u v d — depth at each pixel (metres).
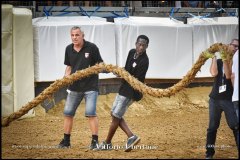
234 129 9.07
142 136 12.96
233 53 9.16
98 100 17.47
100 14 18.83
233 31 19.02
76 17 17.72
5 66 15.77
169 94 9.84
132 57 10.34
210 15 20.30
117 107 10.22
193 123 15.62
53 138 12.79
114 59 17.41
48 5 19.44
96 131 10.46
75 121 15.91
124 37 17.50
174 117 16.91
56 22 17.14
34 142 11.99
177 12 19.73
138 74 10.30
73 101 10.54
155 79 18.23
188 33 18.30
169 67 18.06
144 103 17.77
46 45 16.84
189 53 18.33
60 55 16.94
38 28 16.73
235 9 20.45
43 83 17.23
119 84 17.94
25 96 16.17
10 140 12.33
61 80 10.30
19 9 16.16
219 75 9.13
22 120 15.94
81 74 10.19
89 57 10.44
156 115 17.17
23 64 16.08
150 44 17.77
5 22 15.67
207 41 18.67
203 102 18.33
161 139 12.40
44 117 16.39
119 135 13.16
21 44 15.99
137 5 19.66
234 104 8.88
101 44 17.20
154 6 20.56
